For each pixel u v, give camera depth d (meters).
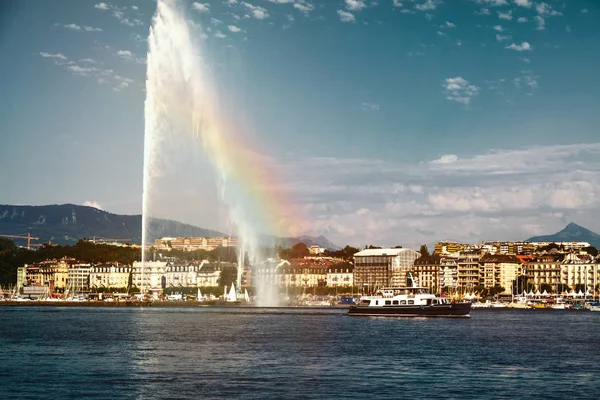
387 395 97.75
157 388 101.62
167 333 188.62
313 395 97.38
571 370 121.25
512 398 96.69
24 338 172.62
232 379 108.88
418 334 192.38
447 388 103.12
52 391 99.56
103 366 121.69
